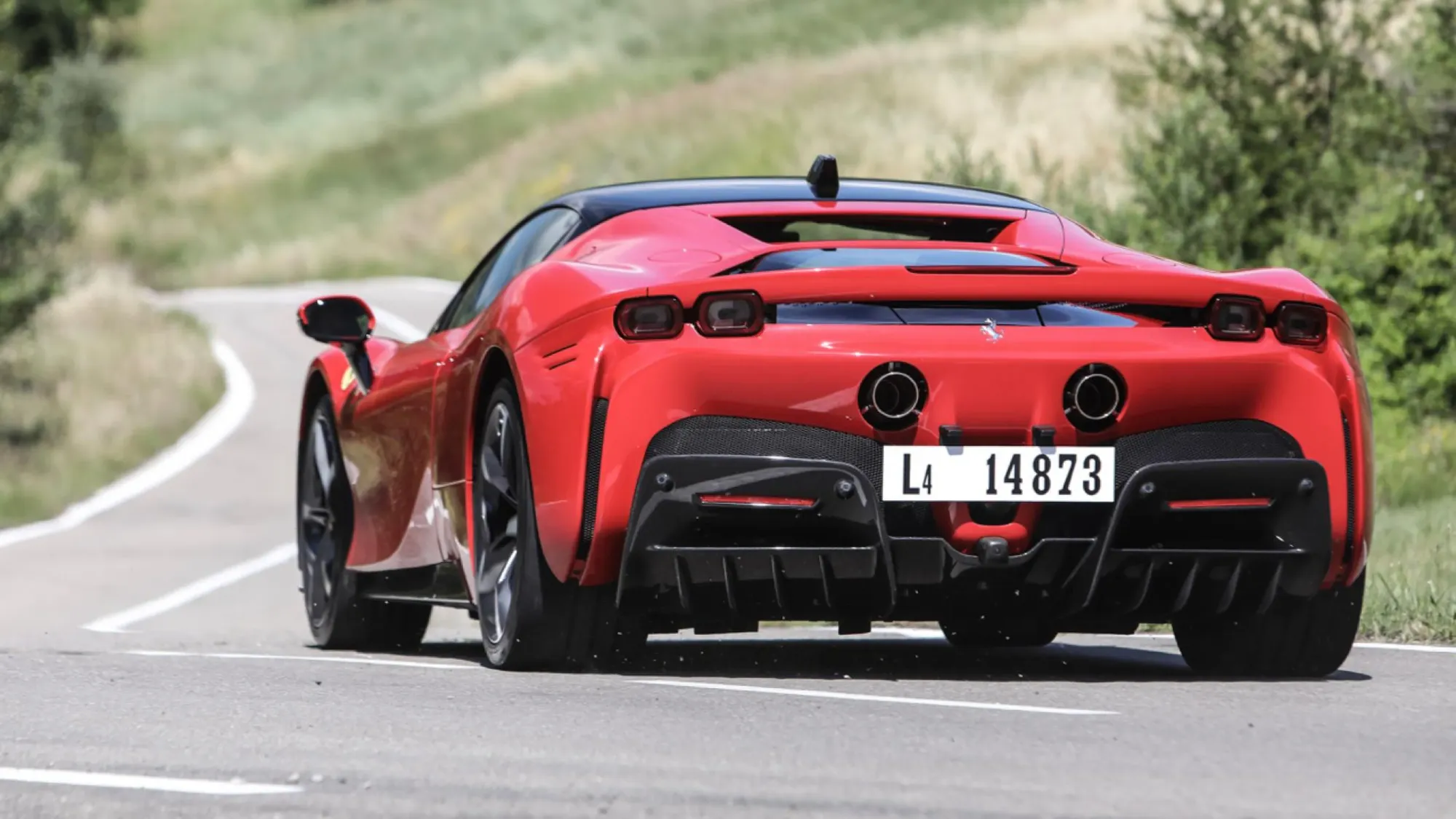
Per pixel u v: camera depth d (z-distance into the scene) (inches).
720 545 665.6
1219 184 2455.7
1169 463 673.0
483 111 7751.0
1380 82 2529.5
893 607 674.8
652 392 664.4
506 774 488.4
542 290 715.4
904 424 665.0
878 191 820.6
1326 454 694.5
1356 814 434.6
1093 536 680.4
